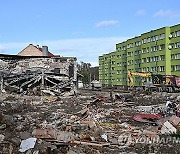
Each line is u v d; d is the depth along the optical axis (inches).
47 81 1761.8
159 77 2346.2
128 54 3703.3
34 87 1715.1
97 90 2696.9
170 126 679.7
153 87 2370.8
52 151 462.3
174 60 2780.5
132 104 1325.0
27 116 847.7
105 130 675.4
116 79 4175.7
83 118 835.4
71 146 510.3
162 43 2906.0
